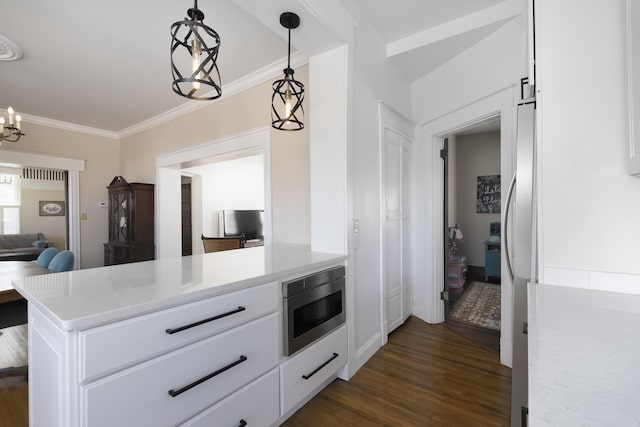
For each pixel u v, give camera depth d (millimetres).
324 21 1756
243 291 1318
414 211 3162
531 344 672
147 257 4289
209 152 3498
